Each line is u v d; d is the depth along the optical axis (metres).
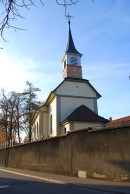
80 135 17.48
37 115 43.81
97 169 15.48
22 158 27.30
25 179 17.25
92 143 16.16
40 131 40.03
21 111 44.28
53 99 36.91
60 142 19.88
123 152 13.77
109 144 14.77
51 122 37.88
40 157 22.97
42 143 22.89
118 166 13.98
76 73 38.09
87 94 36.19
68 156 18.58
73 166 17.81
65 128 32.81
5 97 44.03
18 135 43.94
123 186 12.41
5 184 14.38
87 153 16.52
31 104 44.59
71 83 35.97
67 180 15.58
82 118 31.58
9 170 25.44
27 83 45.09
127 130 13.70
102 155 15.20
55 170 20.12
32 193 11.16
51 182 15.62
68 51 39.38
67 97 35.25
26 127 45.28
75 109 34.84
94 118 32.00
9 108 43.78
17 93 44.53
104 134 15.26
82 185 13.38
